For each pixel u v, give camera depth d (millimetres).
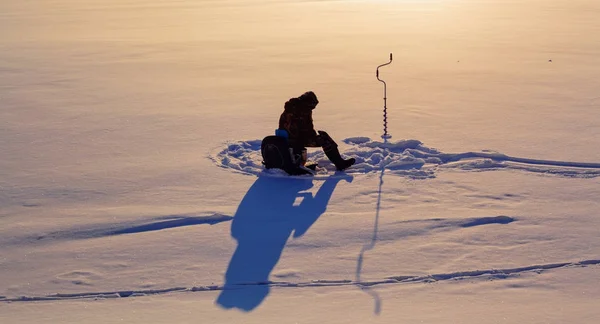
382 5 34125
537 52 17250
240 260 5605
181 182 7555
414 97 11891
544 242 5836
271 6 34000
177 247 5887
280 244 5891
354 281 5207
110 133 9828
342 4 34906
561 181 7355
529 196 6922
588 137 8984
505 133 9242
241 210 6688
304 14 29609
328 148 7672
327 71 15016
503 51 17594
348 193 7098
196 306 4859
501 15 27906
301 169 7660
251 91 12789
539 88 12500
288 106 7715
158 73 15188
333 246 5832
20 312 4828
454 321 4527
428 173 7656
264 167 7945
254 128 9797
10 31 24906
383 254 5656
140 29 24766
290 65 15930
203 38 21641
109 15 30797
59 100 12414
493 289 5043
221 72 15117
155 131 9852
